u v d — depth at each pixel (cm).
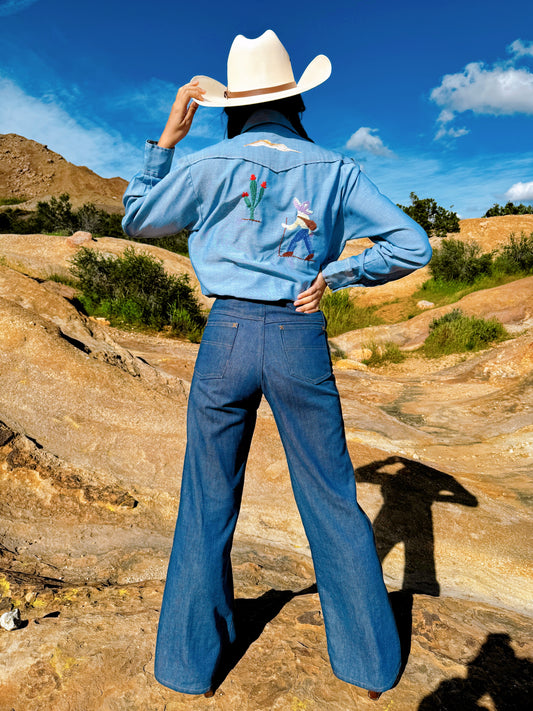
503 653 167
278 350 129
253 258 133
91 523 254
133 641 157
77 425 322
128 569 222
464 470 454
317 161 139
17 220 3506
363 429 558
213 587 133
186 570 131
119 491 277
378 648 133
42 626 161
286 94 140
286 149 137
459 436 584
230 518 137
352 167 143
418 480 344
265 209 133
